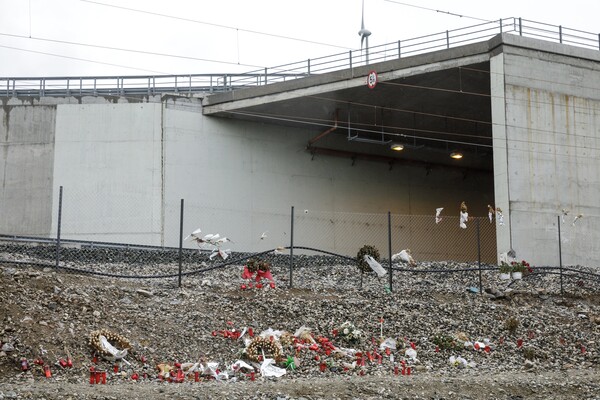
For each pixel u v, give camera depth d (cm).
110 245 3584
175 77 4181
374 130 4472
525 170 3425
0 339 1620
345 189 4472
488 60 3506
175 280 2433
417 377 1716
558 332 2236
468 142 4703
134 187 3953
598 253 3534
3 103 4031
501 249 3362
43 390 1402
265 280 2458
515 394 1645
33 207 3956
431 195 4772
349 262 3331
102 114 4012
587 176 3569
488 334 2152
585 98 3625
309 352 1858
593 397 1664
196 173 4041
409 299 2411
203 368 1647
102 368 1627
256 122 4247
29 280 1978
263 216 4178
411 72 3634
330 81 3816
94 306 1917
